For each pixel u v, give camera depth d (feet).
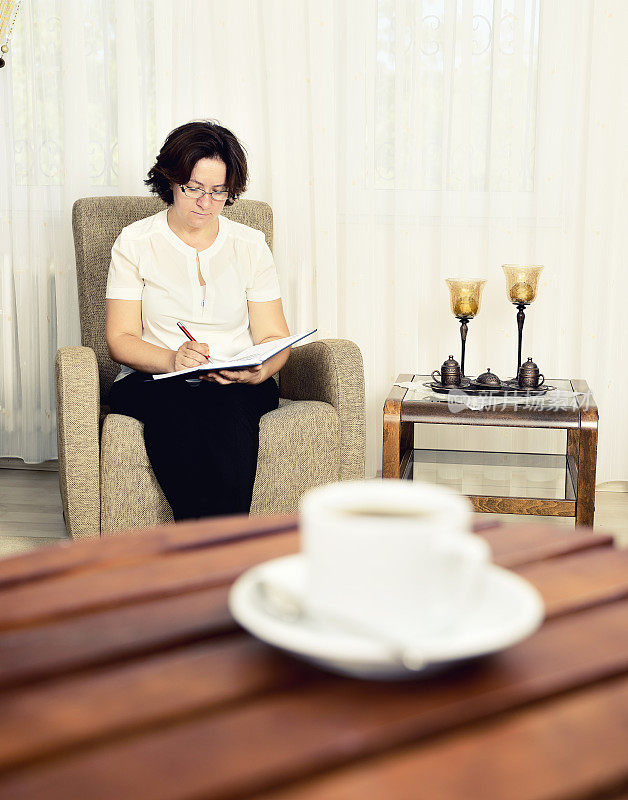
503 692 1.96
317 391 7.15
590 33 8.68
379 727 1.82
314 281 9.45
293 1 8.91
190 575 2.60
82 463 6.33
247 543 2.88
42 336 9.71
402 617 1.93
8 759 1.72
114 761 1.72
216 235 7.31
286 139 9.18
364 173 9.12
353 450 6.98
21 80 9.32
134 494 6.40
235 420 6.36
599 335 9.17
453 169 9.02
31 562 2.69
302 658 2.10
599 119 8.77
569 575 2.61
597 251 9.02
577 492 7.15
